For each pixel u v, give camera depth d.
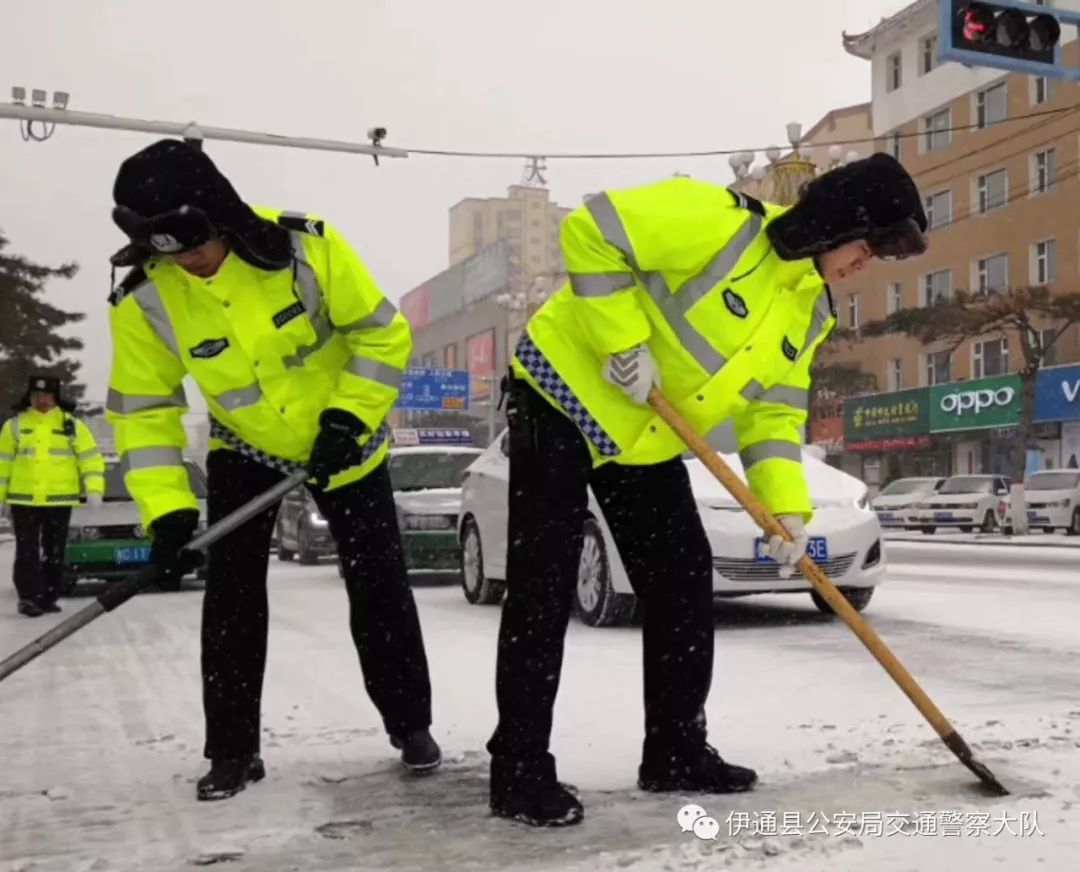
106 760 3.37
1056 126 28.81
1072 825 2.49
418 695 3.12
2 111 13.24
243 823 2.64
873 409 34.03
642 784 2.92
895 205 2.62
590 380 2.78
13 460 7.86
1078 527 21.28
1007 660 5.09
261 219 2.69
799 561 2.83
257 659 2.98
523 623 2.71
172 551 2.72
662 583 2.92
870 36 35.03
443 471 10.36
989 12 10.91
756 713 3.88
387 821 2.64
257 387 2.85
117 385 2.89
